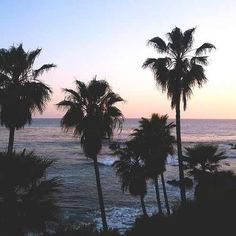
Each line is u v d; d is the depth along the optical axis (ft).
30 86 75.36
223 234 51.31
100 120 76.33
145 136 110.42
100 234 64.59
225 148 439.63
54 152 379.14
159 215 67.46
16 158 48.42
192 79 86.58
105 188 195.21
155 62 87.40
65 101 76.84
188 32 88.48
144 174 111.45
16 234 46.11
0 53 74.84
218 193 67.72
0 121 75.87
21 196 48.44
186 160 98.43
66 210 145.07
